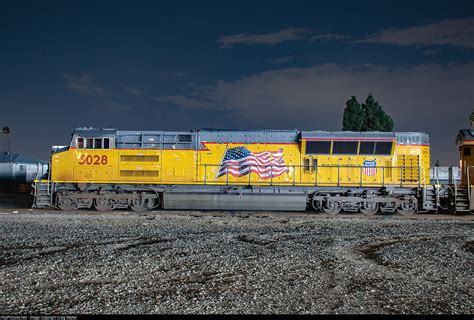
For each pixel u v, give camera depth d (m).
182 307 5.94
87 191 19.23
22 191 34.22
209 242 10.69
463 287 7.02
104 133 19.19
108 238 11.34
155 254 9.13
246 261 8.53
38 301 6.20
